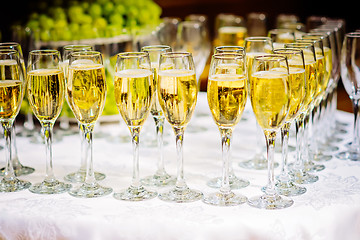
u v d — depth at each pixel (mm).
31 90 1167
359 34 1329
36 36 1487
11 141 1239
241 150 1394
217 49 1211
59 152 1375
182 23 1679
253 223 1075
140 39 1460
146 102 1143
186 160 1334
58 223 1085
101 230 1076
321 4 3514
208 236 1064
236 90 1105
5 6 1897
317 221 1094
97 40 1474
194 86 1135
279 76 1085
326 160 1314
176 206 1126
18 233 1100
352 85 1324
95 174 1265
